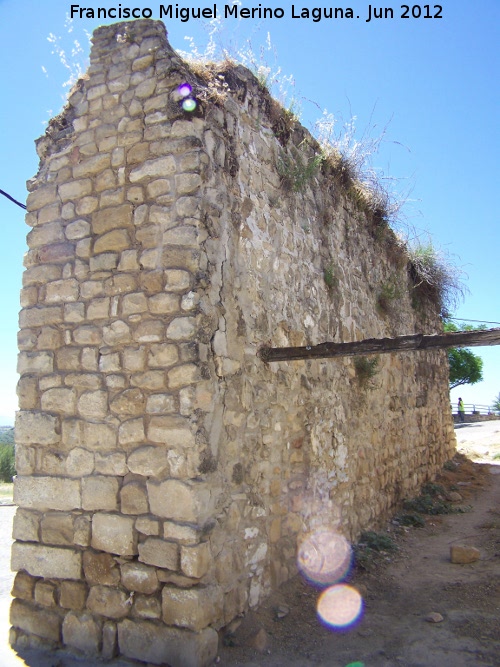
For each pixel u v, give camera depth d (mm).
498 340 4250
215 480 4289
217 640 4086
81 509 4492
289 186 6047
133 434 4320
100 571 4336
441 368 11992
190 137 4508
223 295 4617
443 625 4613
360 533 6984
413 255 10641
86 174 4926
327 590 5395
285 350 5066
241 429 4715
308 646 4305
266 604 4863
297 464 5676
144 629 4078
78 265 4797
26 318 4953
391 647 4277
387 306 8930
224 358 4523
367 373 7555
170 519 4113
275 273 5570
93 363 4590
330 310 6793
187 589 3975
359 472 7234
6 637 4758
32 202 5160
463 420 29000
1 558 7375
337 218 7387
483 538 7070
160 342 4312
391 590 5488
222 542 4344
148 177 4605
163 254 4418
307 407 5969
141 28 4922
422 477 9992
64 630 4410
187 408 4133
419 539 7289
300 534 5582
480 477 11227
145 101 4746
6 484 15492
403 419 9273
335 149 7508
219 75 5066
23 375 4910
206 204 4492
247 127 5336
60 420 4684
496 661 4000
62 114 5230
